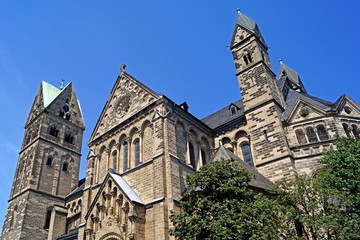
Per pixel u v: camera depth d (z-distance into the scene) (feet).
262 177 114.73
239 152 143.13
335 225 72.13
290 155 121.49
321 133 125.18
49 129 241.14
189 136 138.10
